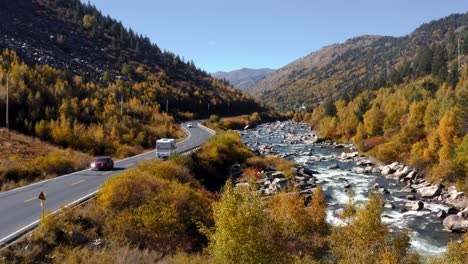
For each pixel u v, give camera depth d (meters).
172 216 20.97
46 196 24.45
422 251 26.92
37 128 51.00
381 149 63.06
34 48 130.75
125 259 16.20
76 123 58.25
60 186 28.09
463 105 53.59
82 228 18.55
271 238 16.08
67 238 17.17
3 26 140.00
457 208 37.38
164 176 30.48
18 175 30.89
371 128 83.94
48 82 81.38
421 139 62.88
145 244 19.23
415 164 53.88
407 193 44.56
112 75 146.75
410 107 71.94
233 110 190.88
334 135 105.69
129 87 130.25
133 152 53.69
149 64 193.50
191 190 25.17
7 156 36.53
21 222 18.41
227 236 13.98
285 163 56.25
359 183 49.41
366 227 20.61
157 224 20.08
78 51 160.12
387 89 126.69
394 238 22.88
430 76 135.62
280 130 140.88
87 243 17.44
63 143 50.66
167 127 84.00
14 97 58.41
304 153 77.50
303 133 127.00
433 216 35.34
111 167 37.91
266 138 111.25
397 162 59.69
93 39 186.50
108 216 20.34
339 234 22.45
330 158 71.81
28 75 72.75
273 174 47.94
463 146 44.94
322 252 23.78
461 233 30.62
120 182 22.52
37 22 169.38
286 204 26.66
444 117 53.22
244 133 125.88
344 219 26.48
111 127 64.31
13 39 128.62
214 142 53.84
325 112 135.38
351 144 92.31
